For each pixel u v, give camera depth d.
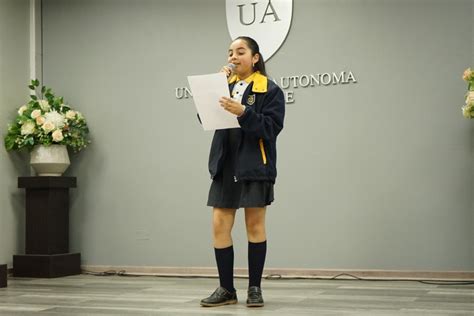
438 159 4.39
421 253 4.40
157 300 3.58
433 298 3.52
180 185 5.11
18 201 5.37
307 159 4.71
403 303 3.34
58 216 5.18
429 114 4.42
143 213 5.22
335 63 4.66
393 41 4.52
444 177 4.37
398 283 4.27
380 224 4.51
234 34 4.95
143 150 5.24
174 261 5.10
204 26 5.07
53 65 5.55
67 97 5.50
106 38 5.40
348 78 4.62
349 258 4.57
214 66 5.03
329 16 4.69
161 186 5.17
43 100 5.35
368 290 3.91
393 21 4.52
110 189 5.34
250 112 3.04
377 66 4.55
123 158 5.31
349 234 4.58
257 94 3.24
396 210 4.47
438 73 4.41
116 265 5.29
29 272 5.03
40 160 5.16
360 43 4.60
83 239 5.41
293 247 4.72
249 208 3.23
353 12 4.62
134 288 4.20
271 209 4.79
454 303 3.33
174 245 5.11
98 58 5.42
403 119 4.48
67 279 4.86
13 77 5.36
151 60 5.24
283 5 4.80
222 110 3.05
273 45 4.82
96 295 3.84
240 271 4.84
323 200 4.66
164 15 5.21
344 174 4.61
